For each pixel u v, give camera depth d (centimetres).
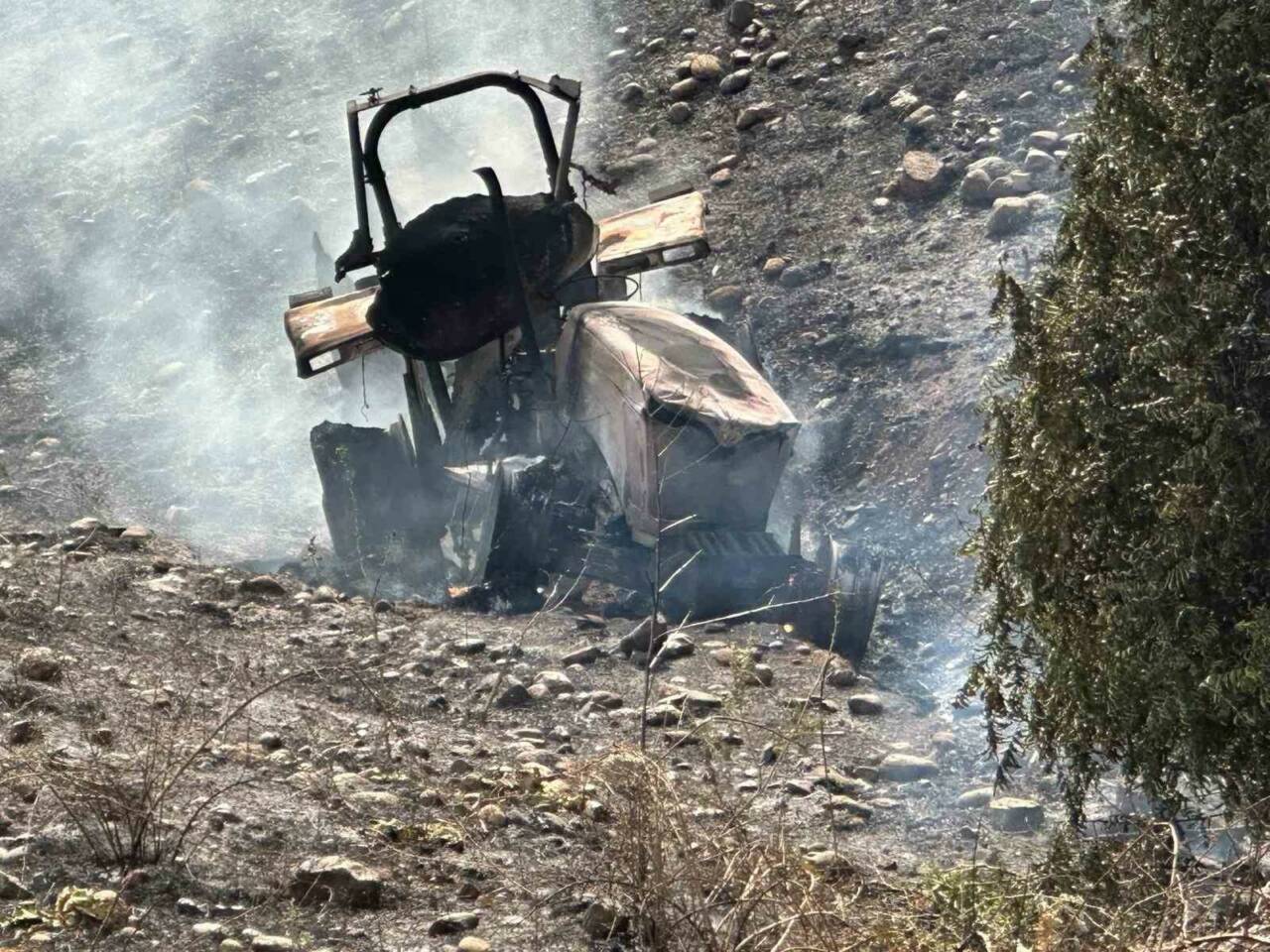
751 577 1296
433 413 1659
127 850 702
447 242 1475
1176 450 716
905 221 2156
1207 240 707
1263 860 725
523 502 1391
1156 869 729
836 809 934
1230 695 693
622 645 1256
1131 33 791
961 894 706
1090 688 763
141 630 1213
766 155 2445
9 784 756
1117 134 750
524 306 1483
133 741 866
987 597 1400
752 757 1030
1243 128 690
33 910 636
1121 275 737
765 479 1309
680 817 679
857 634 1298
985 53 2427
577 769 753
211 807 769
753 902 625
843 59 2584
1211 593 711
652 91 2723
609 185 1589
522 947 651
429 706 1101
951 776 1023
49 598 1262
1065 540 752
